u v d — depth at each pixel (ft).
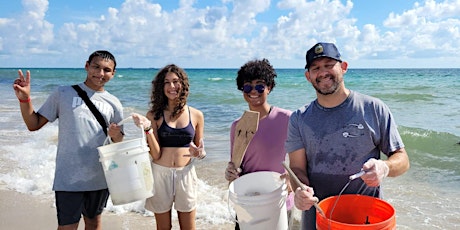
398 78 130.11
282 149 10.93
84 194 11.66
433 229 14.87
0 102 60.39
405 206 17.24
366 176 7.19
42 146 29.01
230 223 15.85
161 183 12.30
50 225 15.83
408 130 32.04
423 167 23.08
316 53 8.21
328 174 8.66
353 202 8.00
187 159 12.62
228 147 28.43
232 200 9.40
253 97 10.96
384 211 7.54
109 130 11.34
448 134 30.48
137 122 11.51
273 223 9.29
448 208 16.84
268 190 10.37
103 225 15.99
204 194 18.89
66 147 11.34
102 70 11.62
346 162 8.48
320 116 8.68
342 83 8.47
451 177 21.06
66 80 145.69
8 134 33.55
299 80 117.70
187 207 12.55
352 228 6.59
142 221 16.25
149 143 12.02
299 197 7.49
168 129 12.33
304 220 9.25
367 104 8.42
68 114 11.43
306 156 9.12
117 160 10.78
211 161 24.66
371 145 8.37
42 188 20.18
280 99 60.64
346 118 8.41
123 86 100.48
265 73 10.83
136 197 11.05
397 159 8.00
